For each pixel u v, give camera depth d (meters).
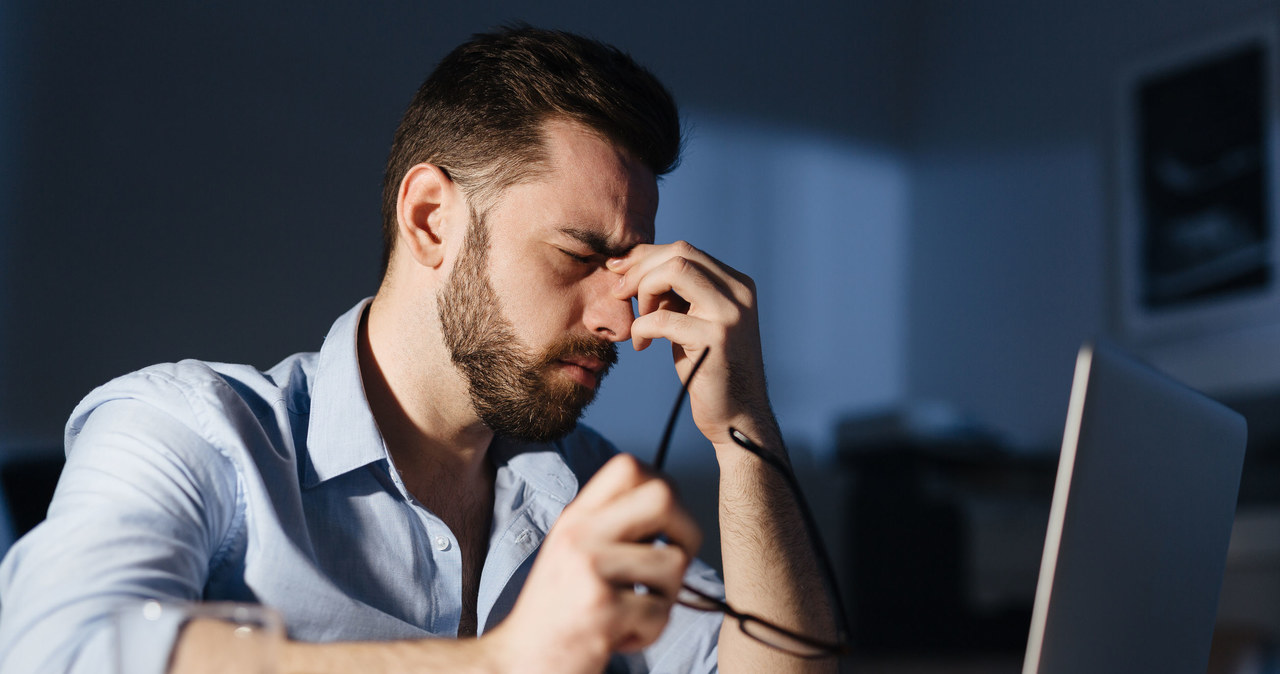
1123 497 0.72
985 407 3.96
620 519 0.61
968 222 4.13
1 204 2.47
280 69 2.95
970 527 3.10
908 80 4.45
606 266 1.15
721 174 3.89
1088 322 3.67
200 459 0.93
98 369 2.55
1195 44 3.47
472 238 1.12
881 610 3.13
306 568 0.98
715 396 1.13
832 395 4.06
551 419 1.12
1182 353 3.39
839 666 1.11
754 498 1.12
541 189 1.10
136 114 2.69
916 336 4.26
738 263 3.88
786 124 4.10
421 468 1.15
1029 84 3.98
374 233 3.06
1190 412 0.81
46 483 2.07
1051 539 0.68
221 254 2.78
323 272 2.94
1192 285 3.39
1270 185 3.23
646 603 0.61
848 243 4.19
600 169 1.12
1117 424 0.72
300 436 1.09
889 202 4.33
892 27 4.45
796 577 1.10
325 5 3.06
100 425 0.93
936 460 3.15
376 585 1.05
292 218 2.91
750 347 1.16
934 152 4.31
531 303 1.10
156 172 2.71
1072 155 3.80
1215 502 0.84
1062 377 3.72
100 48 2.66
